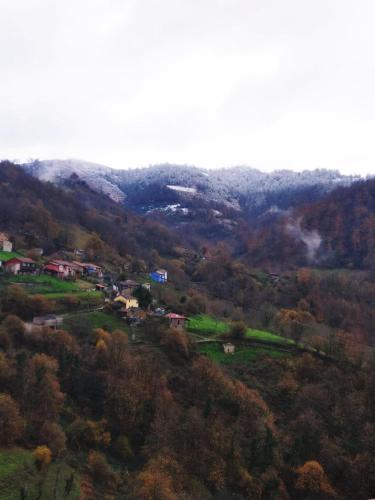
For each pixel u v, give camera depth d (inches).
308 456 3221.0
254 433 3284.9
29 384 2790.4
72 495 2219.5
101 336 3725.4
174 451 2881.4
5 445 2383.1
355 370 4301.2
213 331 4736.7
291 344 4662.9
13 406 2532.0
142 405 3134.8
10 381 2815.0
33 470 2263.8
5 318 3641.7
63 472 2363.4
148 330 4242.1
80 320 4170.8
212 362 3890.3
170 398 3316.9
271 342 4633.4
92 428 2765.7
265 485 2908.5
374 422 3666.3
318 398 3816.4
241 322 4741.6
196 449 2950.3
